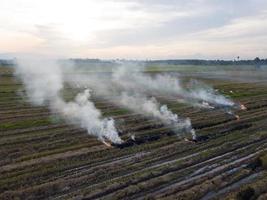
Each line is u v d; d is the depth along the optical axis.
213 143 56.34
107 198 37.53
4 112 76.69
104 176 43.06
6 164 46.69
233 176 42.97
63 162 47.66
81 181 41.59
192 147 54.28
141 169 45.56
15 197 37.84
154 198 37.41
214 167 46.44
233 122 71.19
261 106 90.25
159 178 41.97
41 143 55.47
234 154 51.66
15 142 55.75
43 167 45.84
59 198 37.84
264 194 38.00
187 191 38.69
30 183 41.22
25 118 71.56
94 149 52.78
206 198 38.03
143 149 53.00
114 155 50.34
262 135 60.72
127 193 38.56
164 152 51.75
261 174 43.94
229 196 37.78
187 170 45.03
